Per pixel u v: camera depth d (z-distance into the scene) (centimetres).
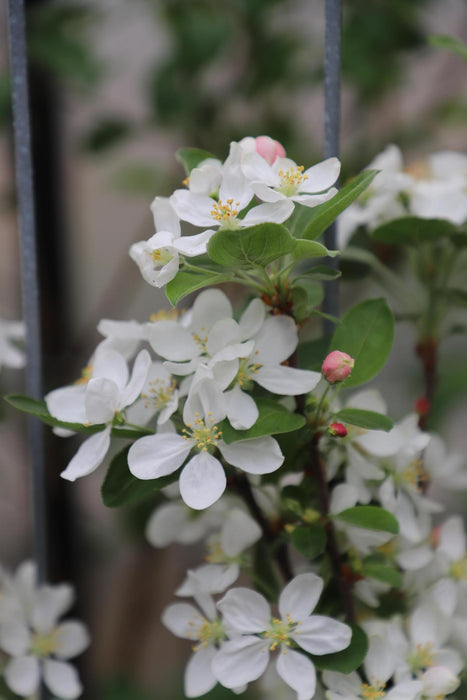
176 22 90
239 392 59
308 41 90
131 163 100
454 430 116
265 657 59
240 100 90
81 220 121
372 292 93
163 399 61
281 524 63
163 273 58
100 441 60
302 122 95
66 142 101
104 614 111
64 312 90
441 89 104
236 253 57
